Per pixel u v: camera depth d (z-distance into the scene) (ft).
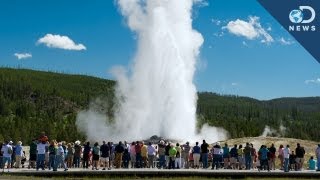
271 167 107.76
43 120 522.47
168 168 105.60
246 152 106.93
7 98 605.73
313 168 110.93
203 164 106.93
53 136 413.39
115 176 95.76
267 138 155.74
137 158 107.14
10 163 105.50
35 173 94.22
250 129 445.37
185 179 92.58
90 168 104.73
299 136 570.46
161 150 106.52
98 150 101.24
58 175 95.14
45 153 102.06
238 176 97.71
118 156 105.50
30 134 415.64
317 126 646.74
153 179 91.66
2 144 103.91
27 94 635.66
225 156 109.09
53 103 617.62
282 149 109.09
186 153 111.14
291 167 110.63
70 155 107.34
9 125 446.19
